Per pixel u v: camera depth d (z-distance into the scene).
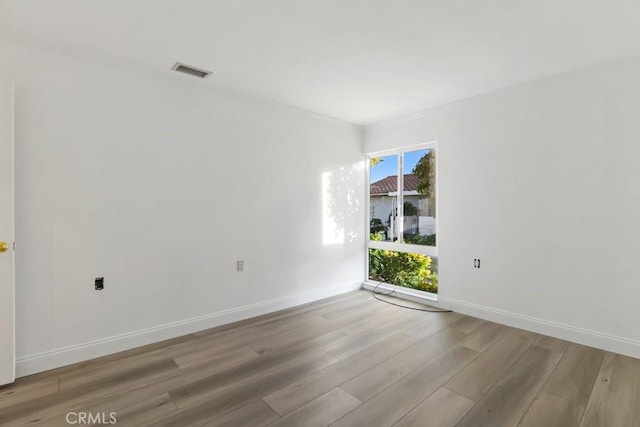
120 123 2.64
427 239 4.02
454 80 2.98
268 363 2.43
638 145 2.50
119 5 1.88
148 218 2.78
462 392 2.05
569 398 1.98
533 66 2.68
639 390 2.06
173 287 2.92
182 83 2.97
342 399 1.97
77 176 2.45
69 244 2.42
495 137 3.28
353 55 2.50
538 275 3.02
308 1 1.85
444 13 1.96
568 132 2.83
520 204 3.12
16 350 2.22
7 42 2.20
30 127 2.27
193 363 2.43
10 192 2.09
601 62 2.59
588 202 2.73
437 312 3.61
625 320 2.56
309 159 3.97
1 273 2.08
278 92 3.29
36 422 1.76
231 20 2.04
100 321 2.55
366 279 4.73
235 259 3.33
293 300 3.82
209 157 3.14
